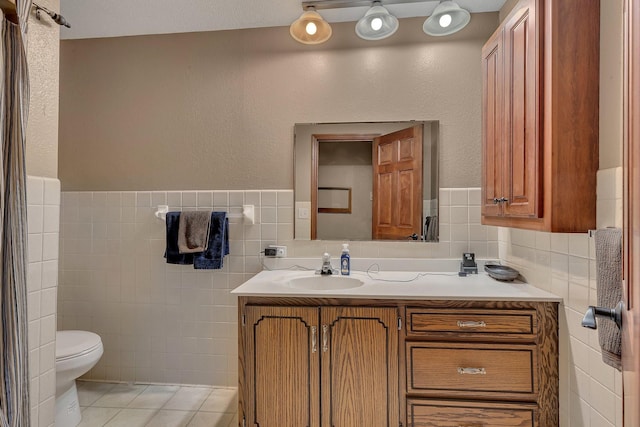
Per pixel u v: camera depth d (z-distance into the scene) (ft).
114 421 6.05
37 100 4.22
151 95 7.32
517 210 4.56
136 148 7.34
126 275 7.30
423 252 6.75
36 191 4.18
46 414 4.28
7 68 3.53
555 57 3.96
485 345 4.77
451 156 6.71
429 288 5.29
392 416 4.91
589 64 3.94
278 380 5.08
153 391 7.00
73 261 7.36
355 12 6.60
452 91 6.72
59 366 5.46
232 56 7.18
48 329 4.34
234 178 7.17
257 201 7.10
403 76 6.83
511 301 4.75
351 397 4.97
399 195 6.83
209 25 7.02
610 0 3.75
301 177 7.03
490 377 4.74
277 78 7.09
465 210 6.67
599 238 3.32
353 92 6.93
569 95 3.95
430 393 4.85
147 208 7.28
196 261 6.64
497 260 6.55
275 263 6.95
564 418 4.52
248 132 7.14
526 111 4.35
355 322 4.98
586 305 4.10
